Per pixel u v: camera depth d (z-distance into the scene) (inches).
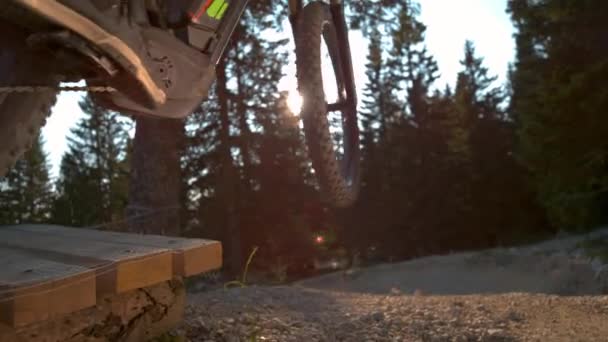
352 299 173.6
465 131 1051.9
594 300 169.5
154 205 354.3
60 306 70.4
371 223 962.1
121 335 93.1
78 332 85.0
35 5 53.6
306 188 844.0
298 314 136.5
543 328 139.7
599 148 533.3
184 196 639.1
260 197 765.9
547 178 663.8
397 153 1030.4
